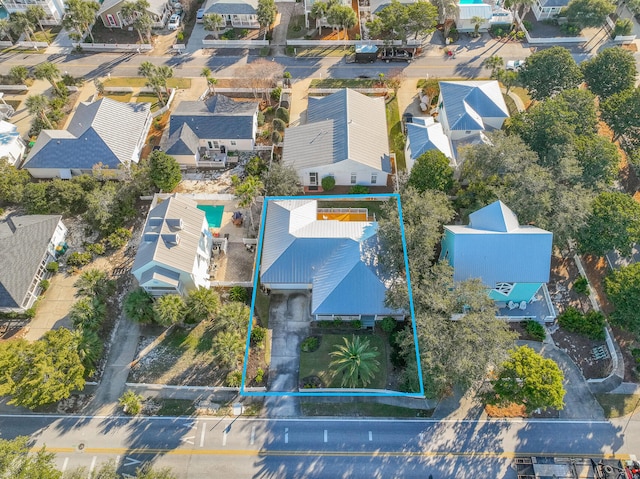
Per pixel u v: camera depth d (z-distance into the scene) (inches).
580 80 2906.0
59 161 2691.9
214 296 2167.8
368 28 3479.3
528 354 1862.7
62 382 1887.3
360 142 2659.9
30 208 2463.1
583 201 2139.5
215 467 1865.2
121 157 2711.6
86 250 2438.5
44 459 1700.3
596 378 2046.0
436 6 3646.7
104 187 2514.8
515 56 3472.0
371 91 3225.9
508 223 2095.2
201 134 2807.6
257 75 3275.1
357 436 1934.1
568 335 2164.1
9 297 2139.5
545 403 1764.3
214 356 2118.6
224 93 3235.7
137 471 1729.8
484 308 1898.4
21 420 1977.1
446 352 1796.3
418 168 2370.8
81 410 1999.3
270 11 3489.2
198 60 3484.3
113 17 3673.7
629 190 2669.8
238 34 3686.0
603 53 2903.5
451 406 2004.2
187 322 2215.8
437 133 2655.0
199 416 1985.7
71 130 2829.7
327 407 2003.0
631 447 1894.7
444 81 3068.4
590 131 2527.1
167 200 2299.5
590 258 2405.3
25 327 2194.9
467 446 1907.0
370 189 2699.3
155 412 1994.3
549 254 2055.9
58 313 2236.7
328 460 1882.4
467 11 3570.4
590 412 1974.7
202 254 2290.8
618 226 2132.1
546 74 2869.1
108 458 1884.8
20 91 3272.6
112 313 2244.1
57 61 3489.2
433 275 2023.9
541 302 2250.2
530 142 2519.7
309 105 2987.2
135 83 3309.5
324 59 3481.8
